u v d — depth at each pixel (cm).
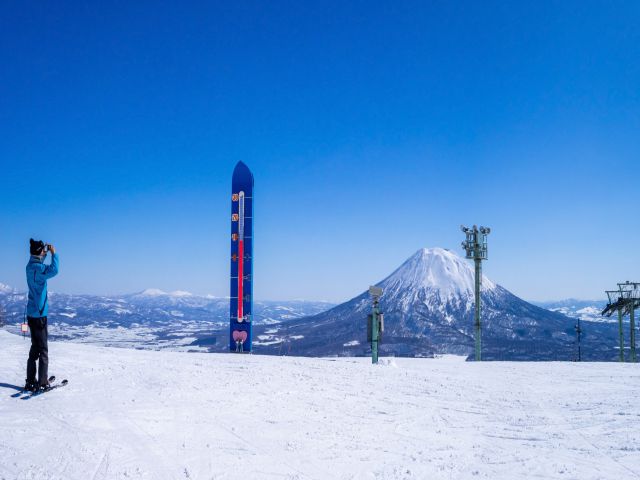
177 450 616
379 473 581
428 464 618
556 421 838
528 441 723
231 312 2467
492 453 666
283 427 743
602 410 920
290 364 1398
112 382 984
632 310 5062
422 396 1019
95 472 532
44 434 641
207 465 572
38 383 861
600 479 578
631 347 5034
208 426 723
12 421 688
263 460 601
